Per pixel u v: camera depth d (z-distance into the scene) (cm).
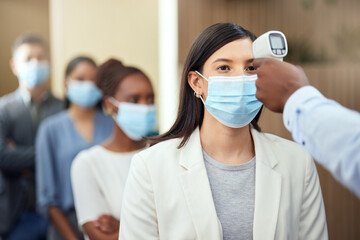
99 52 451
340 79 301
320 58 380
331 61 378
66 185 244
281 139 137
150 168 125
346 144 80
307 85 91
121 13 453
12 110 298
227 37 123
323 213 129
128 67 198
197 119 135
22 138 298
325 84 305
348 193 299
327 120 83
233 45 122
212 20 416
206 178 122
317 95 88
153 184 123
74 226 239
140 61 459
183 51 417
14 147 297
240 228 120
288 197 123
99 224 172
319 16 387
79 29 446
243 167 126
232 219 121
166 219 121
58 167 249
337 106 85
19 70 304
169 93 458
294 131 90
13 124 296
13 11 533
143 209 123
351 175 79
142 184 125
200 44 127
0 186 278
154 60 459
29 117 301
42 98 310
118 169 183
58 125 259
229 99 121
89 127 265
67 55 445
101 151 187
